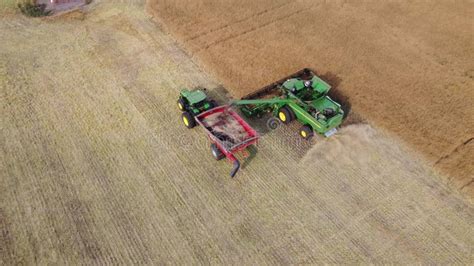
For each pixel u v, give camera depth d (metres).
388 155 16.11
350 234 13.32
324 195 14.50
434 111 18.06
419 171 15.49
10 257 12.23
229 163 15.45
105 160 15.33
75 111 17.34
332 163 15.70
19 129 16.39
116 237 12.91
